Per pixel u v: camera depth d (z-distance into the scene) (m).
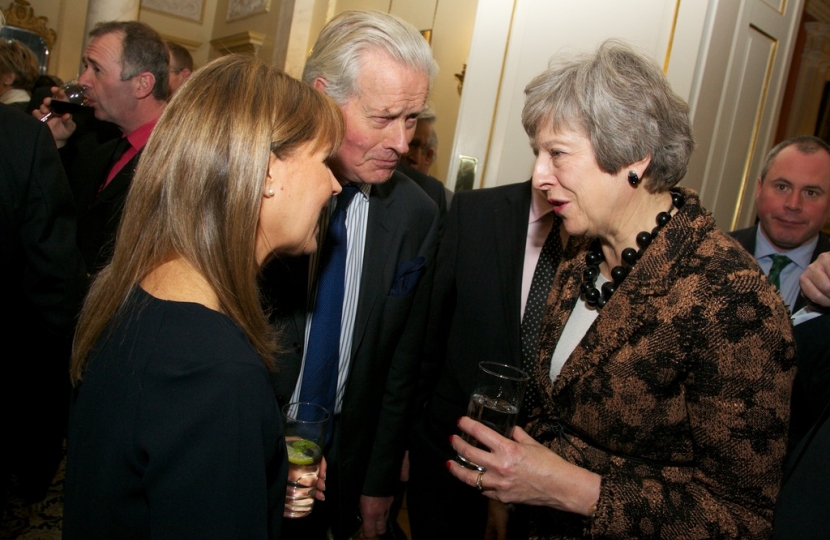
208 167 0.69
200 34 7.66
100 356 0.69
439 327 1.57
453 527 1.42
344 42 1.14
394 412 1.47
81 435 0.68
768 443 0.83
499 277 1.41
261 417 0.64
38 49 6.36
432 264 1.48
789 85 5.07
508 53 2.50
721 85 2.20
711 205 2.35
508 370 1.07
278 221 0.76
